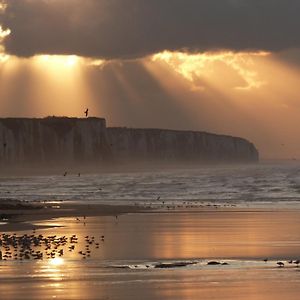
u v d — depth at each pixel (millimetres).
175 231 143625
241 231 142750
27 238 128125
